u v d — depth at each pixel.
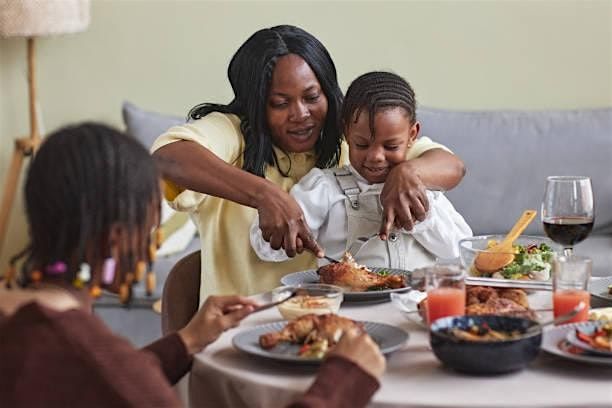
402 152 2.35
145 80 4.37
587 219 2.03
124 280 1.39
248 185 2.16
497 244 2.12
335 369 1.42
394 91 2.34
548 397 1.40
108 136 1.35
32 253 1.35
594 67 4.24
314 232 2.37
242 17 4.30
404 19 4.25
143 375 1.25
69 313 1.26
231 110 2.47
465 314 1.75
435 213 2.36
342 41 4.28
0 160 4.50
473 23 4.23
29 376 1.21
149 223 1.39
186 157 2.20
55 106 4.43
